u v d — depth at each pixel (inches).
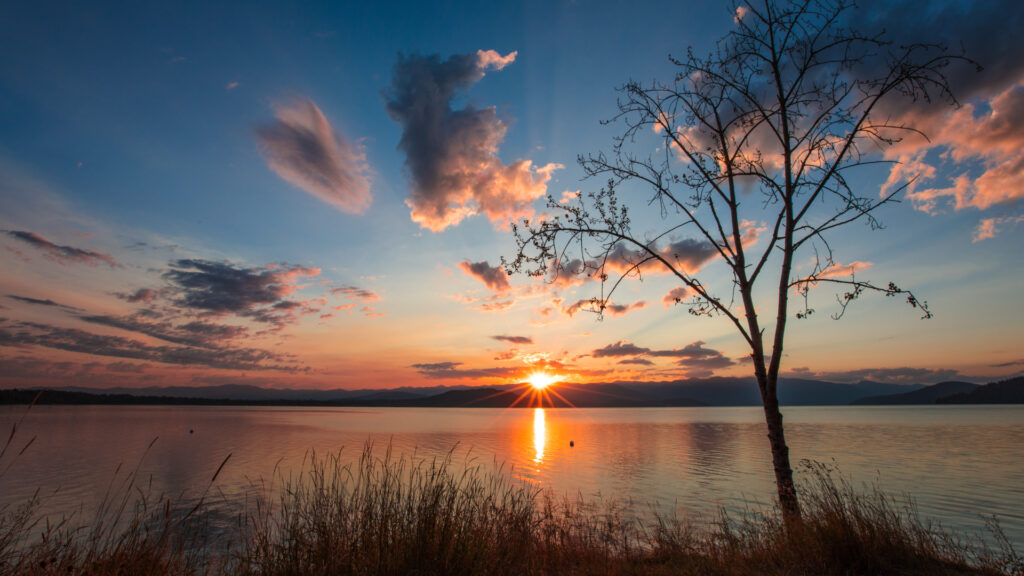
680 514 818.2
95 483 1213.1
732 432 3868.1
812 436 3243.1
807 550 293.7
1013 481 1311.5
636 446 2578.7
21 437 2773.1
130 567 199.6
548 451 2263.8
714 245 416.2
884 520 311.4
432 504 251.4
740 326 396.8
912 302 335.0
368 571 223.0
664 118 444.1
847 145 371.6
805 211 373.4
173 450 2139.5
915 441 2797.7
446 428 4375.0
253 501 847.1
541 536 339.0
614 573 288.7
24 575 193.9
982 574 273.6
